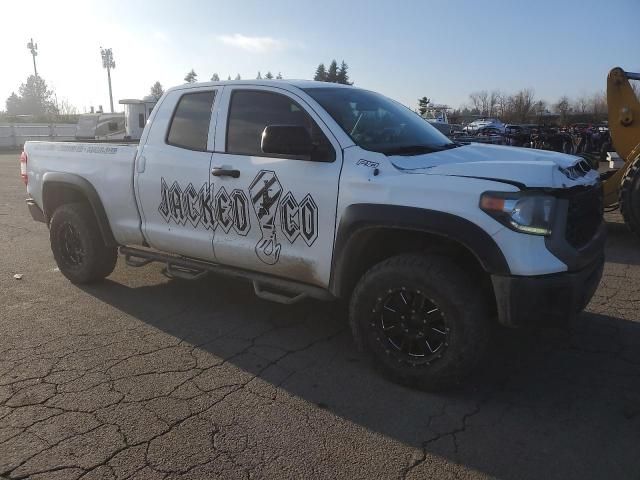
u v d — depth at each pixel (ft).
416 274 10.94
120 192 16.42
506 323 10.39
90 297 17.35
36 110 247.70
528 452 9.46
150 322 15.29
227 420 10.41
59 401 11.03
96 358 12.99
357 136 12.60
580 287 10.53
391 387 11.69
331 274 12.39
